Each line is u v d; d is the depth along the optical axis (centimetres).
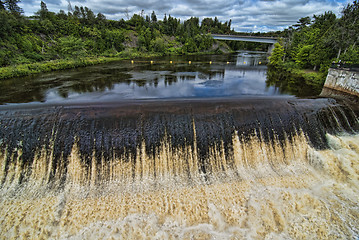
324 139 1386
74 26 6125
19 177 1073
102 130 1151
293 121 1372
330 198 1075
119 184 1091
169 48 8494
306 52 3772
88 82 2645
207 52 8950
